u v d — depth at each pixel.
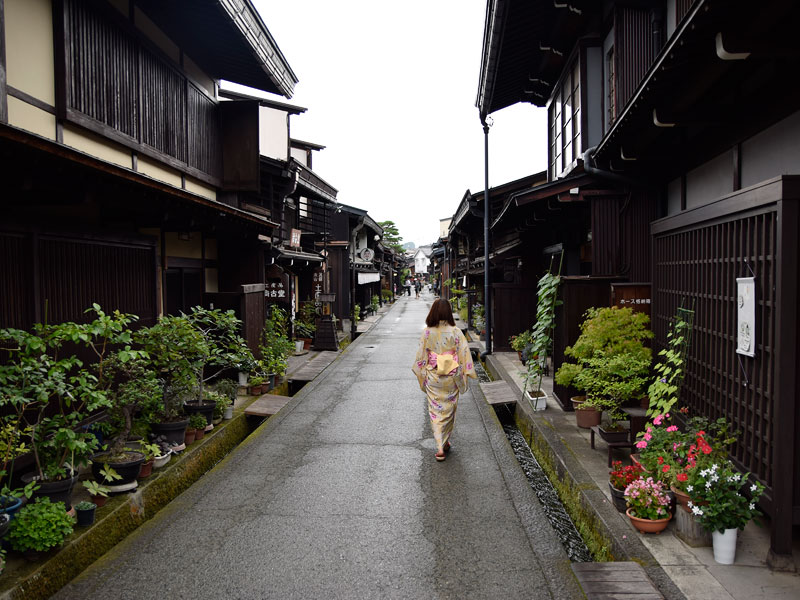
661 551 3.92
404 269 73.06
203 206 6.69
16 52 5.47
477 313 20.62
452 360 6.50
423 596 3.64
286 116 13.66
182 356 6.50
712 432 4.57
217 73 11.12
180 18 9.00
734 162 5.54
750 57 3.89
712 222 4.56
